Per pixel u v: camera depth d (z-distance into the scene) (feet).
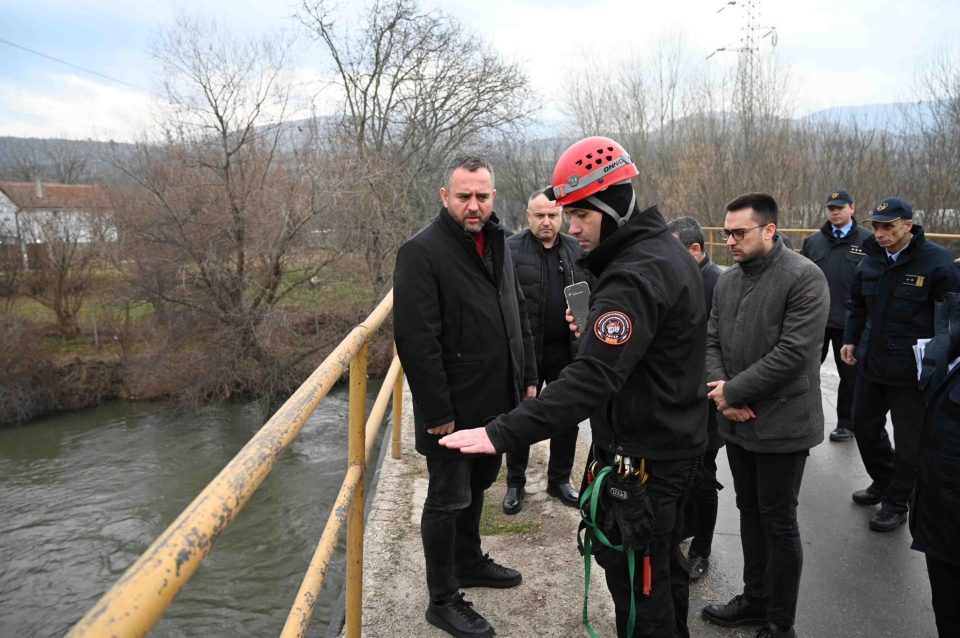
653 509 6.05
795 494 8.11
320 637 25.22
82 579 37.50
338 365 5.54
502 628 8.46
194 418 60.03
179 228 58.75
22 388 61.87
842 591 9.55
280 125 63.21
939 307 7.07
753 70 79.36
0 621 34.04
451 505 8.07
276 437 3.80
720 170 71.87
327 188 61.62
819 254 16.87
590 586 9.37
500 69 82.23
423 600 9.07
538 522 11.46
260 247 60.23
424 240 7.92
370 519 11.59
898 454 11.25
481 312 8.00
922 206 64.59
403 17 77.46
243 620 32.22
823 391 19.63
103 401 64.90
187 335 61.00
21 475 50.85
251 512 41.91
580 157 5.88
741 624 8.79
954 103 65.16
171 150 60.59
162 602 2.37
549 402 5.33
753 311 8.56
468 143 86.94
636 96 106.01
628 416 5.97
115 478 49.93
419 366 7.74
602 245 5.88
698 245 10.50
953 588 6.98
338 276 64.18
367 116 81.30
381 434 32.09
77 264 70.49
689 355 5.95
